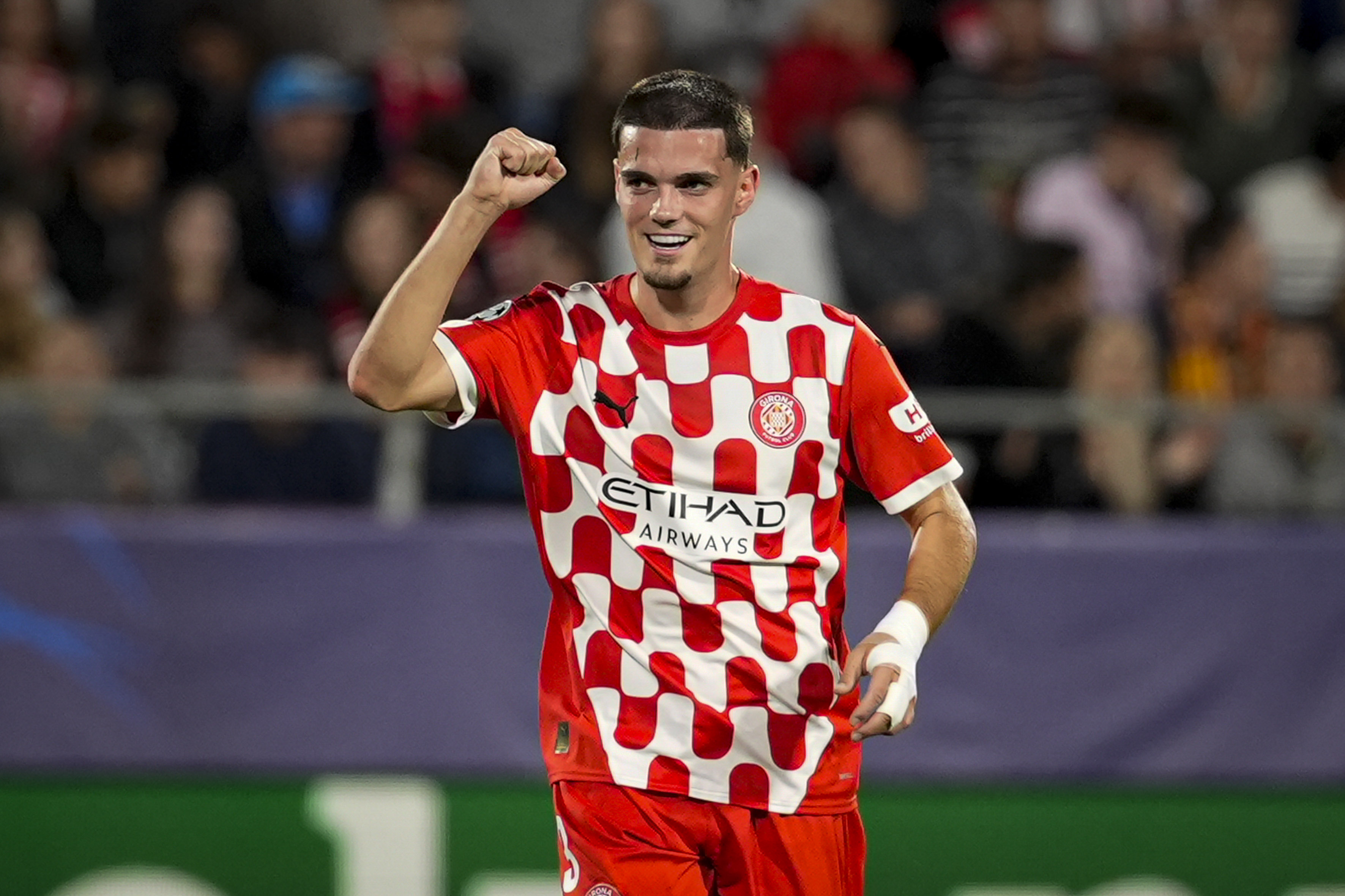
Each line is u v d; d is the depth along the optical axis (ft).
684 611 37.19
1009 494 67.15
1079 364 71.77
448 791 65.26
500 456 67.46
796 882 38.34
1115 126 84.28
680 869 37.68
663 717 37.32
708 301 37.60
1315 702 66.03
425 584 64.95
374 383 35.53
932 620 36.76
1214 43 92.99
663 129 35.94
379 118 85.61
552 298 38.22
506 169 35.60
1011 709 65.46
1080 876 65.98
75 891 64.54
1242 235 81.46
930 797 66.08
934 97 90.02
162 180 87.40
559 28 99.09
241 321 76.07
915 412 38.24
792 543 37.60
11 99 88.07
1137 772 65.77
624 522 37.24
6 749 64.44
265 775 64.85
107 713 64.59
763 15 98.99
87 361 72.84
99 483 65.87
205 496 66.08
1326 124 89.86
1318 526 66.95
